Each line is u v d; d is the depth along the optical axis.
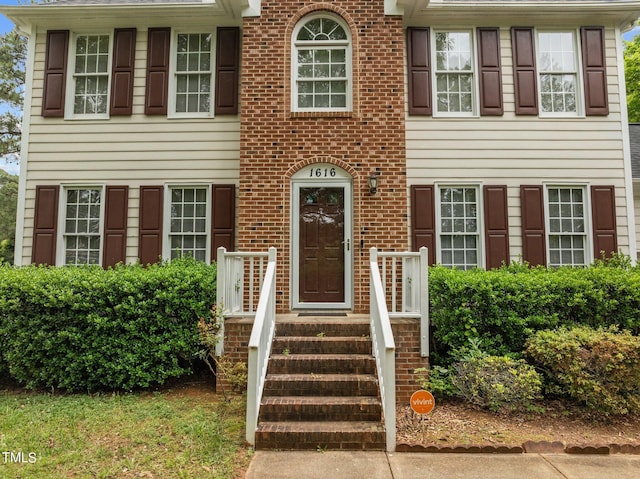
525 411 4.61
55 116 7.76
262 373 4.38
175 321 5.30
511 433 4.17
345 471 3.41
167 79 7.76
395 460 3.62
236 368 4.82
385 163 6.86
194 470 3.35
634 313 5.14
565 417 4.55
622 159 7.58
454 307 5.21
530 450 3.79
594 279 5.30
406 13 7.48
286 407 4.14
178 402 4.90
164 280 5.32
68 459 3.49
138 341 5.20
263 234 6.76
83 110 7.92
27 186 7.75
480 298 5.11
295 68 7.17
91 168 7.70
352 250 6.76
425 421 4.40
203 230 7.65
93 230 7.72
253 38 7.09
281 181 6.84
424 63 7.63
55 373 5.20
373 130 6.90
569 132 7.60
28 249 7.65
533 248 7.37
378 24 7.09
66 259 7.70
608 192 7.48
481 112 7.57
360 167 6.85
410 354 5.05
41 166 7.75
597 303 5.13
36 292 5.13
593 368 4.49
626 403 4.38
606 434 4.20
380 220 6.77
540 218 7.43
